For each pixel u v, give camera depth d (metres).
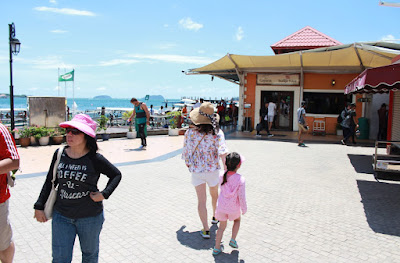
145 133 12.02
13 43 13.32
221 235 3.89
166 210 5.42
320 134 16.86
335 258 3.78
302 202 5.85
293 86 17.75
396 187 6.85
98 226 2.90
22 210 5.38
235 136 15.70
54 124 14.39
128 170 8.32
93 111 25.58
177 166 8.82
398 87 6.91
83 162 2.79
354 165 9.05
